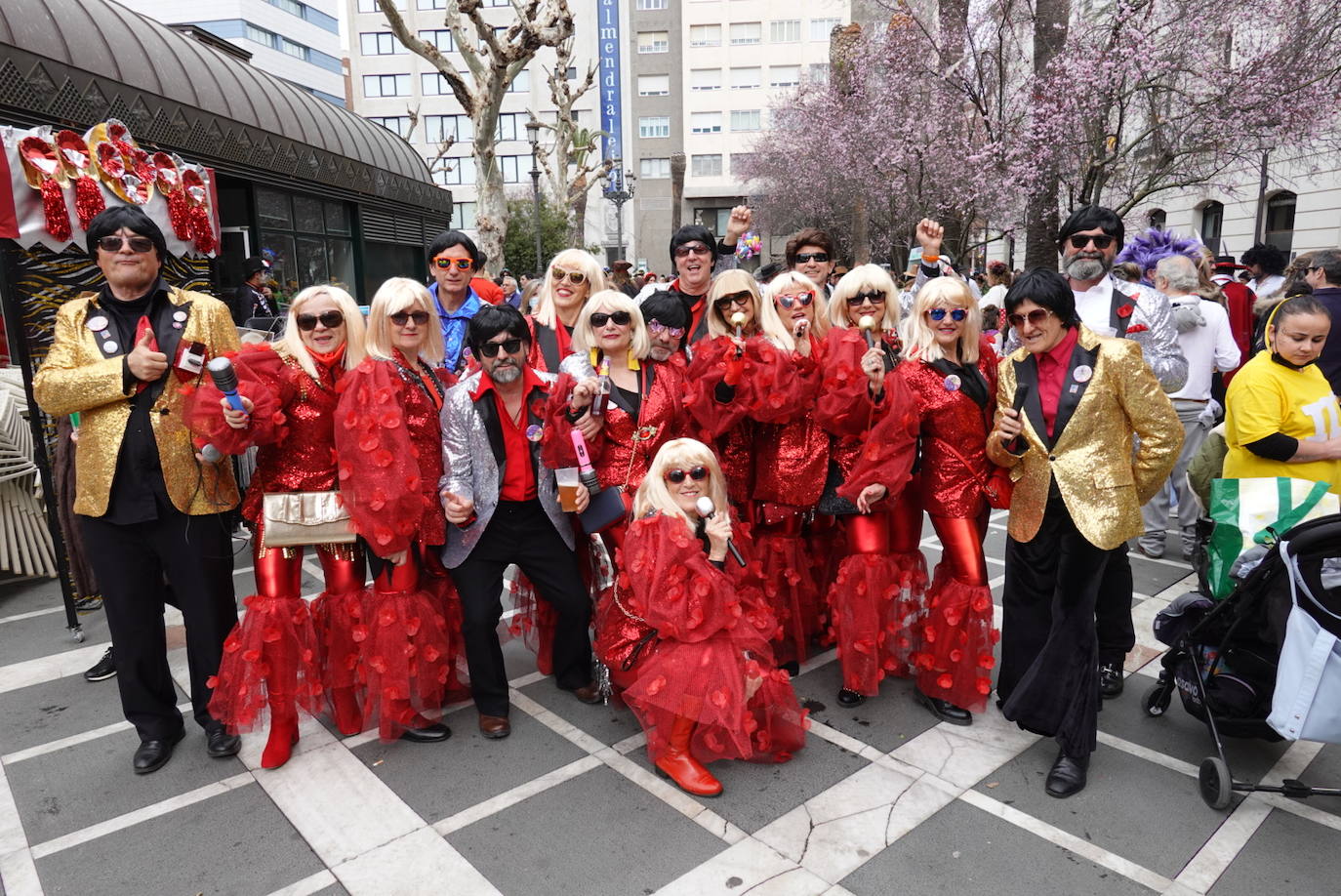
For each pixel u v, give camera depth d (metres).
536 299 4.92
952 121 12.67
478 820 2.74
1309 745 3.16
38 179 3.97
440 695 3.36
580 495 3.09
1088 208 3.64
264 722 3.25
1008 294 2.94
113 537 2.97
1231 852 2.52
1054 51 10.30
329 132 13.33
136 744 3.28
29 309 4.49
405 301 3.10
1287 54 9.44
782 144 26.30
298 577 3.18
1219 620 2.91
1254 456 3.43
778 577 3.75
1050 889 2.37
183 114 9.34
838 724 3.34
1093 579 2.87
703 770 2.89
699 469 2.88
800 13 44.53
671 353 3.45
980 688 3.27
